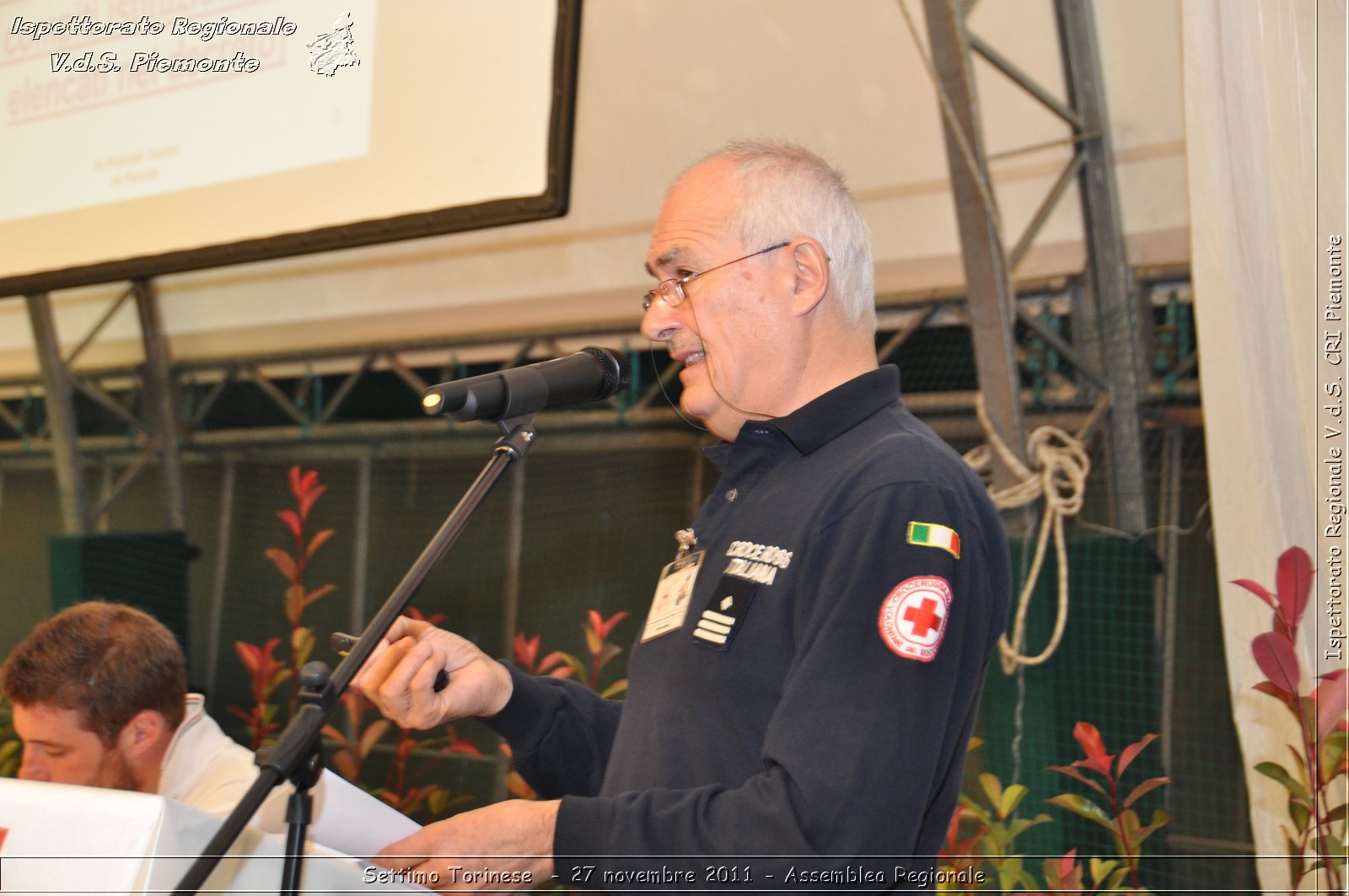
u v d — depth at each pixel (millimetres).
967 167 2908
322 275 4699
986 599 1051
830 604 1009
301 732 854
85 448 5949
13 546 6371
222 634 5477
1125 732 2830
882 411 1183
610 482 4719
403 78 2379
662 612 1212
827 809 899
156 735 1641
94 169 2789
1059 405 3336
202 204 2615
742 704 1070
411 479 5211
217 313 5125
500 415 1083
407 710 1192
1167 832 2674
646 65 3631
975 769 2840
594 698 1428
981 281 2977
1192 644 2988
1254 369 2125
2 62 2951
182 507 5500
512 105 2223
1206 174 2176
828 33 3318
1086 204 3244
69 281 2805
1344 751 1725
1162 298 3301
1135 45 3080
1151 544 3117
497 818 988
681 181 1300
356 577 5207
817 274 1206
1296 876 1838
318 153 2463
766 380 1217
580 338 4461
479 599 4871
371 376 5238
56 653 1593
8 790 807
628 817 962
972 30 3188
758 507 1171
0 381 5973
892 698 949
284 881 826
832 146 3498
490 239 4203
